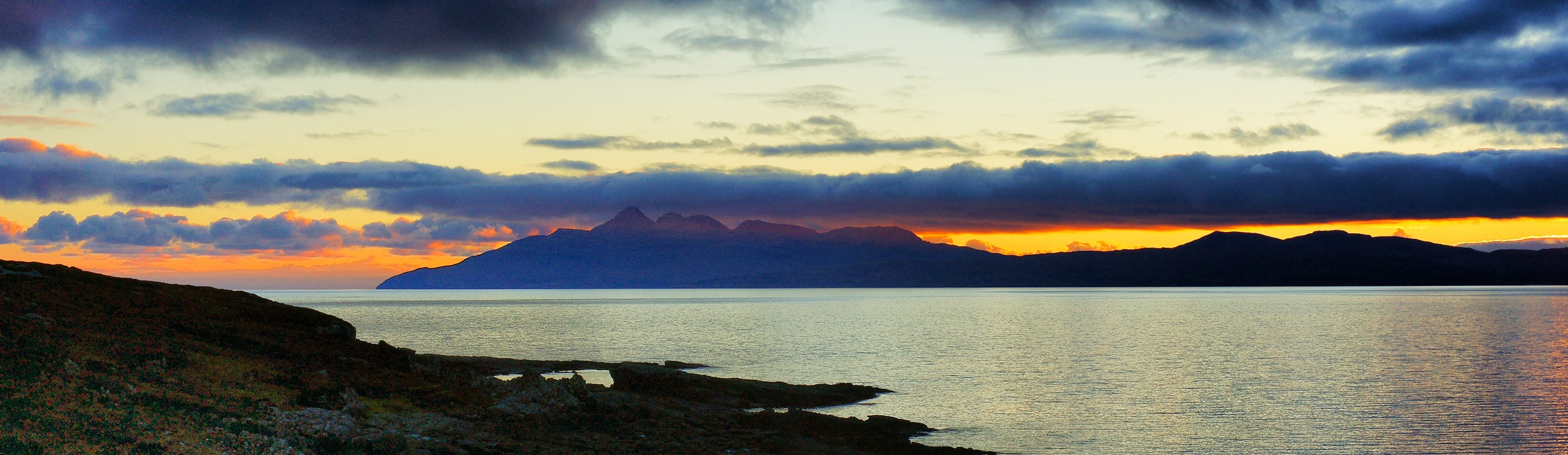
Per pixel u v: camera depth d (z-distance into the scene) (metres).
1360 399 73.62
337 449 31.48
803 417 52.56
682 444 40.97
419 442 34.34
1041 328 174.62
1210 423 61.56
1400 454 52.78
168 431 29.56
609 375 83.00
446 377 47.22
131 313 44.94
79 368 34.22
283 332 48.94
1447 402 72.00
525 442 37.03
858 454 43.84
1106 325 186.00
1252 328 172.88
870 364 100.56
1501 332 156.50
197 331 44.56
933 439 53.69
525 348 125.00
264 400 36.12
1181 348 123.88
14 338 35.56
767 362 103.75
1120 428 59.19
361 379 43.12
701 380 67.00
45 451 25.14
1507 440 56.66
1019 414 63.94
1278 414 65.50
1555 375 90.44
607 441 39.25
